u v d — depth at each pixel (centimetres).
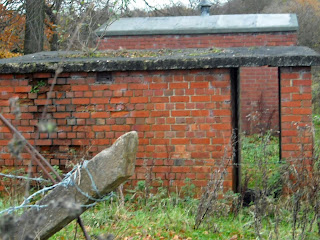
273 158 912
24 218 324
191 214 600
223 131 648
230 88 647
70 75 668
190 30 1406
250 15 1498
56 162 675
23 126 677
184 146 656
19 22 1842
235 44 1408
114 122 666
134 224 548
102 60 650
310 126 628
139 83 659
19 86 675
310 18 2134
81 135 671
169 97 655
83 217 543
